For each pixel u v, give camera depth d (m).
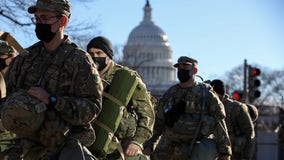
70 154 6.15
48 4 6.16
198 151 10.59
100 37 8.23
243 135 13.83
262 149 31.23
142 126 8.10
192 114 10.71
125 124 7.92
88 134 6.25
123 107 7.21
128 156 8.08
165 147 10.91
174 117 10.69
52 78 6.17
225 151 10.68
